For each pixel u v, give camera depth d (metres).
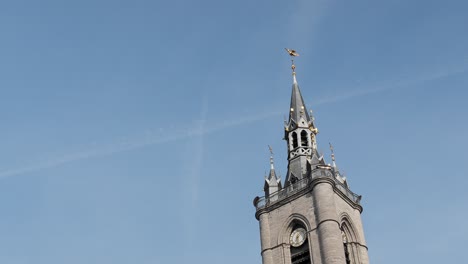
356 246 90.56
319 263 85.12
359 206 95.88
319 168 92.50
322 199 89.06
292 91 111.75
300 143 102.56
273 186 98.25
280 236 91.50
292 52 117.56
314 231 88.25
